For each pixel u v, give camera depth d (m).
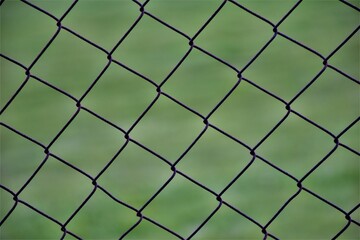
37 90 20.47
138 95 19.73
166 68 21.59
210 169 15.23
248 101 18.64
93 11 27.38
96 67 22.23
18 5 28.02
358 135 16.19
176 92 19.80
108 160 16.03
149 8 27.06
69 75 21.70
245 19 25.05
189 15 26.17
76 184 14.93
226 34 24.08
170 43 23.80
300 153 15.48
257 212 13.26
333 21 23.67
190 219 13.29
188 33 24.64
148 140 16.92
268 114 17.77
